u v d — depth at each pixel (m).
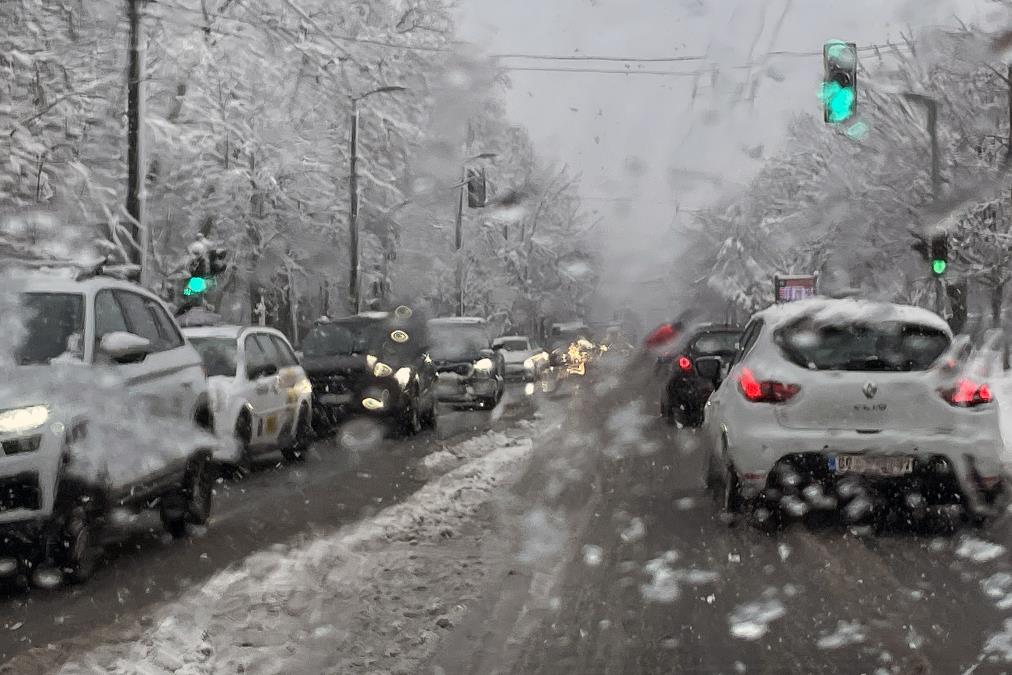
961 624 6.71
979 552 8.84
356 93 40.84
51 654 6.07
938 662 5.96
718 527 10.03
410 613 7.07
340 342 20.11
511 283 65.88
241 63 34.47
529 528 10.13
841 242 39.41
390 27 43.31
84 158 30.02
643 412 25.05
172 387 9.64
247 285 39.25
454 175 48.47
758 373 9.80
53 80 27.11
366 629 6.70
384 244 45.41
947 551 8.90
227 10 34.84
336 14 40.84
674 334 38.66
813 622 6.79
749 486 9.67
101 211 28.20
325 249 41.34
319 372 19.33
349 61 39.72
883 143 36.78
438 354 26.19
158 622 6.59
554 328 62.69
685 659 6.08
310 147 38.44
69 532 7.81
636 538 9.57
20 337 8.50
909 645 6.28
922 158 34.88
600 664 6.01
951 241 32.53
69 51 28.33
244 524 10.73
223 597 7.29
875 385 9.48
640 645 6.36
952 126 34.88
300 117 38.59
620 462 15.31
